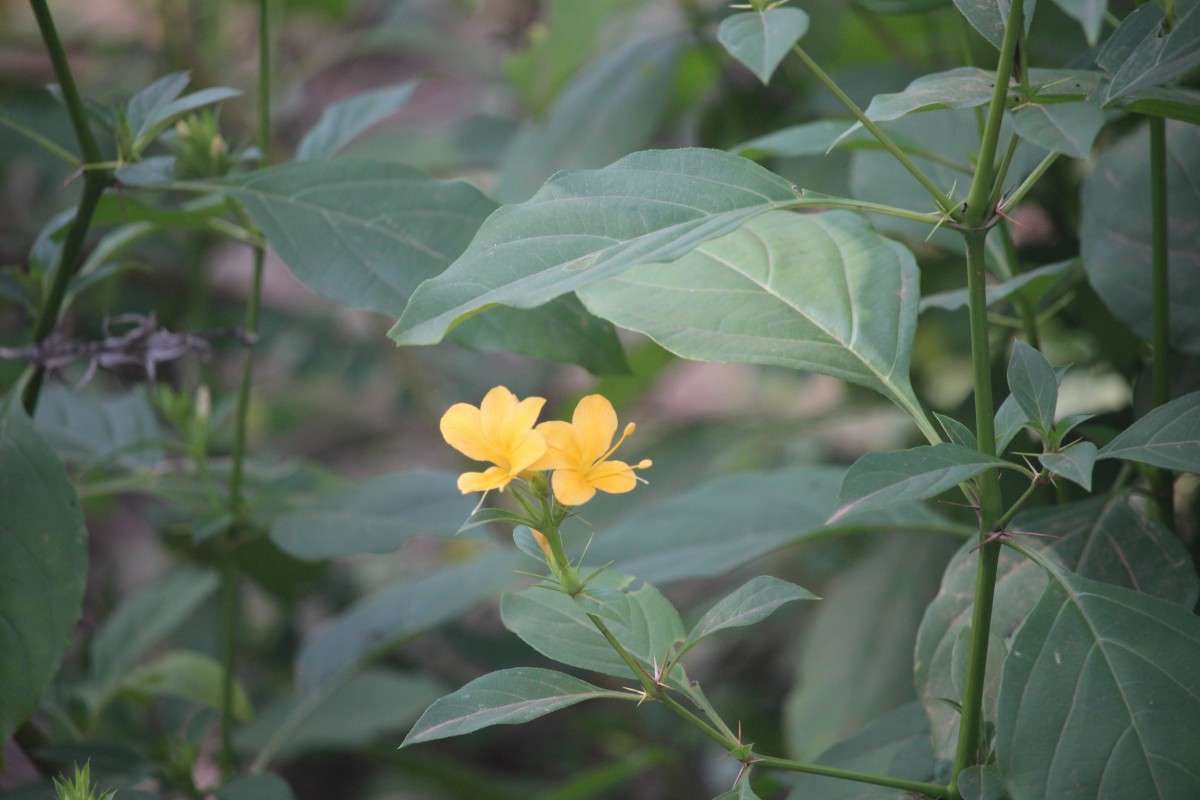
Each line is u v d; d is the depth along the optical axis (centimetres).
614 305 81
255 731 136
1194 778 69
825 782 80
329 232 87
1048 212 111
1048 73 75
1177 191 88
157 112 85
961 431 73
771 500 94
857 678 111
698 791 150
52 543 83
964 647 76
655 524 94
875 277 79
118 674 113
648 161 72
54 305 88
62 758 90
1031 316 89
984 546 73
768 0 74
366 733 135
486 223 71
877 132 73
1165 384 84
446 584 118
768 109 138
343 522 94
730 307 79
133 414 111
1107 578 80
